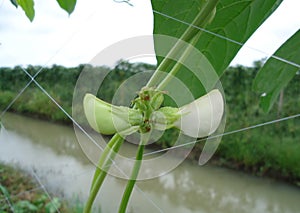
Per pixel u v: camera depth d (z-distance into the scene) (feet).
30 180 4.52
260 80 0.63
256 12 0.59
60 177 4.54
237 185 5.53
